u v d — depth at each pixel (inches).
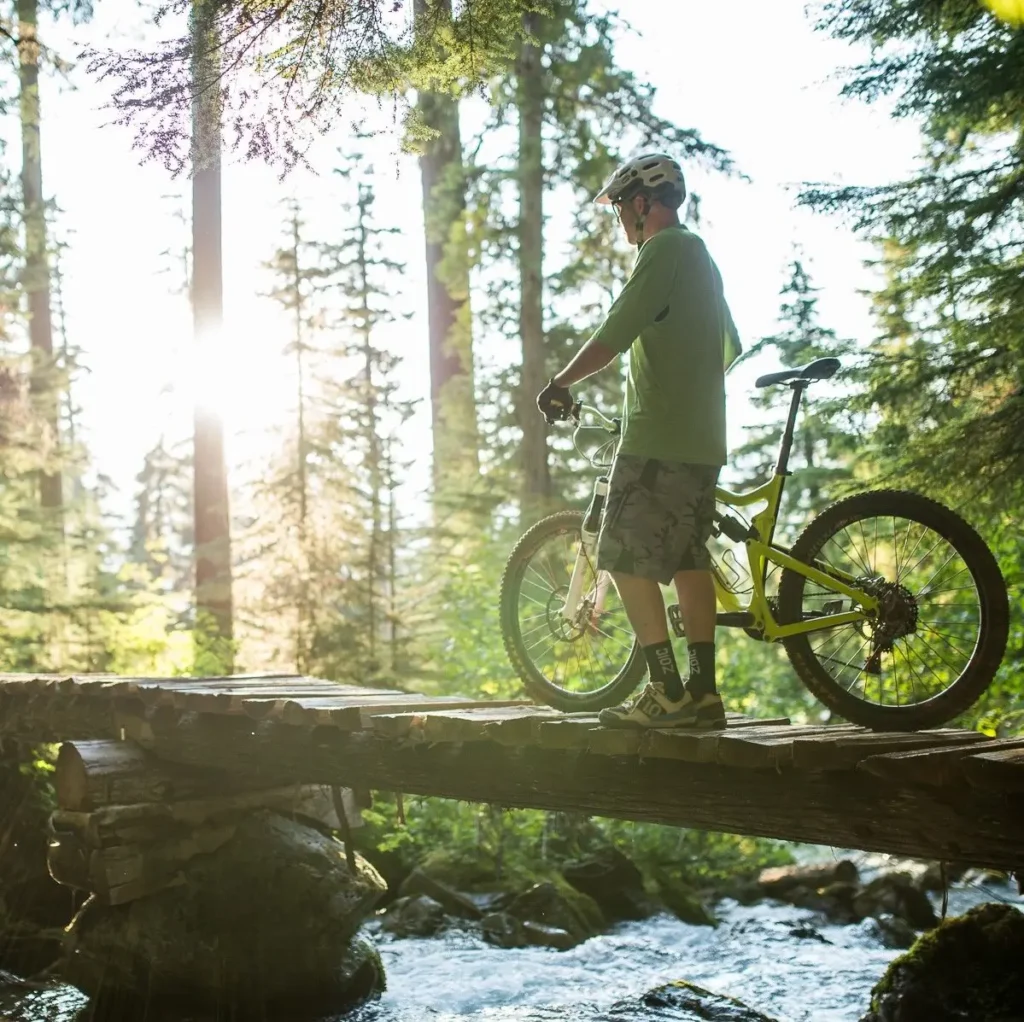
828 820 163.5
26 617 511.5
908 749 157.5
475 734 193.9
